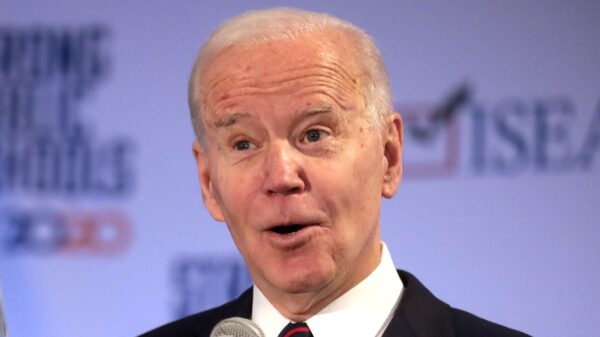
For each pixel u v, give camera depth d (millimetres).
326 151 5598
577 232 9906
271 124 5598
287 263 5621
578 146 9945
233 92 5676
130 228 10773
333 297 5910
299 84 5605
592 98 9961
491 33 10211
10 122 10977
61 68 10984
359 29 5977
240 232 5766
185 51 10906
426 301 6133
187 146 10805
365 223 5727
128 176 10820
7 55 11031
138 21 10969
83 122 10914
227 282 10625
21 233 10875
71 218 10852
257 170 5645
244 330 5277
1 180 10922
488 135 10125
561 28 10086
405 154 10258
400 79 10344
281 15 5828
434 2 10352
